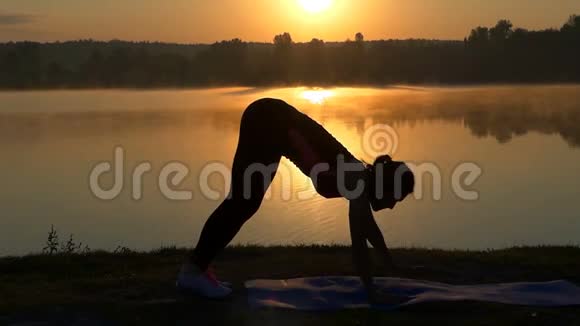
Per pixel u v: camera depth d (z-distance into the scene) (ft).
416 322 14.76
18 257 21.94
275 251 22.84
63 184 139.85
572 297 16.62
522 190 127.54
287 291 16.89
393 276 19.03
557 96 556.92
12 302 16.12
